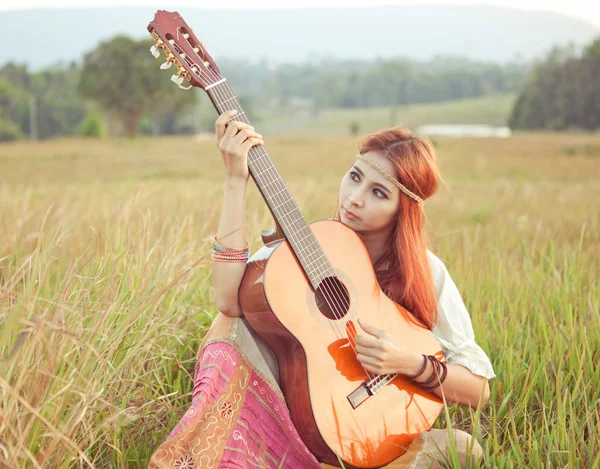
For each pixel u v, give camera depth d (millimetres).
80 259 2977
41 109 121812
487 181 20922
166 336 3211
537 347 3379
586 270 4543
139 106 91375
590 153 39281
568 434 2566
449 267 4773
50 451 1906
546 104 95062
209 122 138875
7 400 1920
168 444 2211
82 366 2209
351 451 2326
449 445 2443
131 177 26703
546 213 10133
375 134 2715
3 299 2193
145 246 3391
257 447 2443
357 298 2549
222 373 2410
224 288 2457
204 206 6352
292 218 2506
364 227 2703
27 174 27828
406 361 2424
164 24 2447
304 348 2369
